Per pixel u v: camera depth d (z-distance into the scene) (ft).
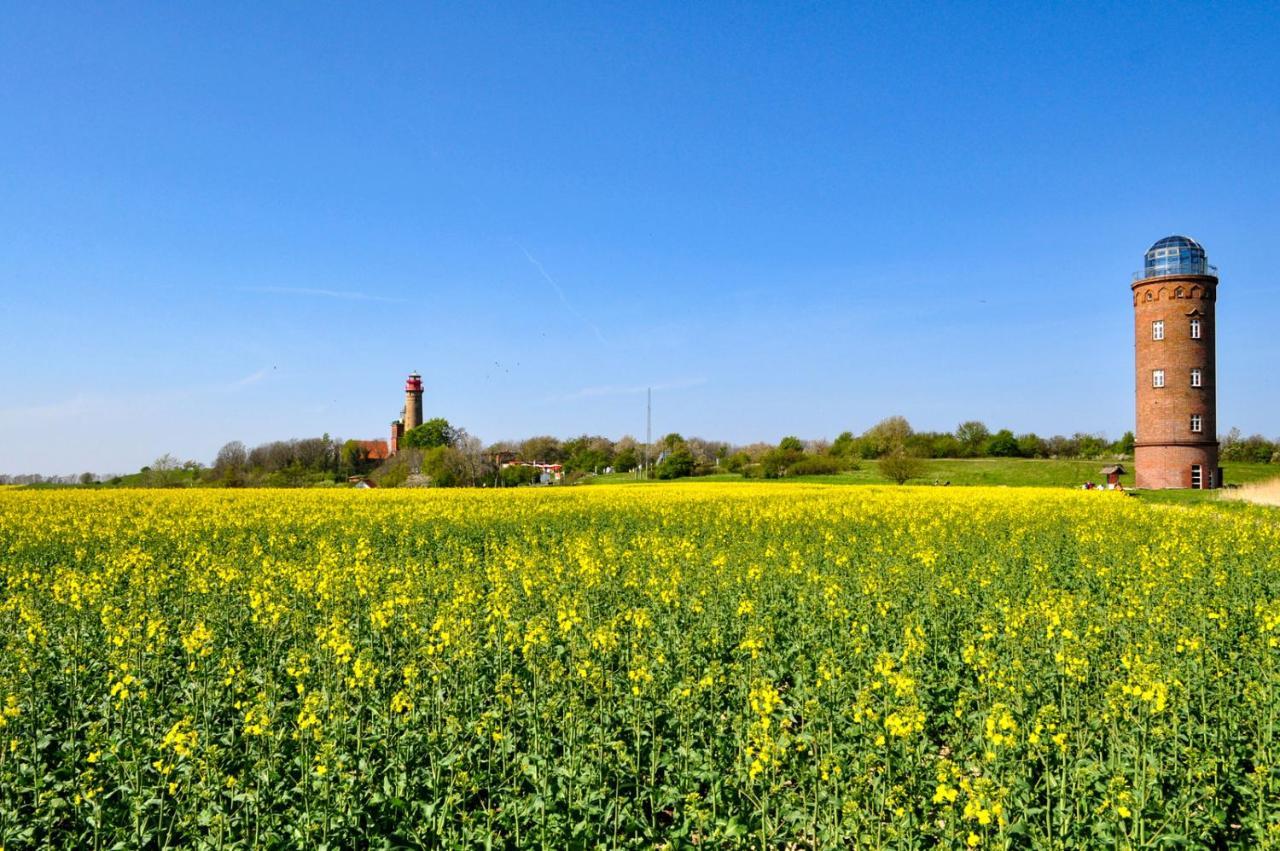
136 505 147.74
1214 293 241.96
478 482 316.60
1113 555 79.82
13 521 117.08
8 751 34.30
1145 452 245.24
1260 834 27.30
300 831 28.48
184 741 29.78
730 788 31.45
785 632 50.21
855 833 27.25
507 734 33.91
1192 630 47.01
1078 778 30.09
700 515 123.65
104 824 29.73
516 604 54.95
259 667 43.52
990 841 26.12
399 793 30.96
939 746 37.52
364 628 52.60
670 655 45.44
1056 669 40.06
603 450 472.44
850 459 345.10
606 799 31.37
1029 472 307.37
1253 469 315.37
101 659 46.26
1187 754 30.71
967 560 76.43
